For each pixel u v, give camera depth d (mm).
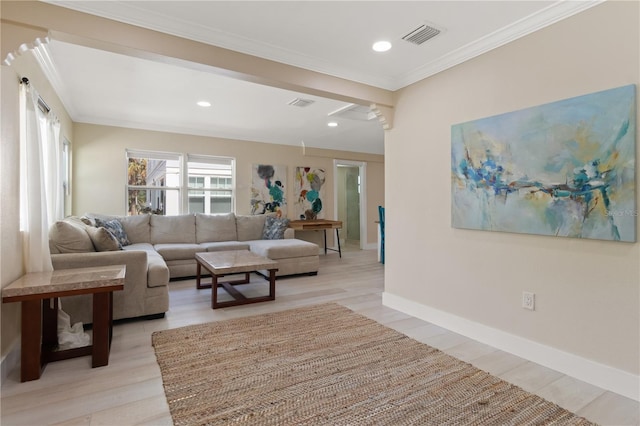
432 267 3021
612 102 1892
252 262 3643
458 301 2793
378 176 8156
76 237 2855
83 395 1863
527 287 2324
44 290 2016
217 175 6145
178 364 2223
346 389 1935
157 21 2242
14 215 2182
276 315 3209
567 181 2086
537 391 1924
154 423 1636
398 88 3342
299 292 4070
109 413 1706
